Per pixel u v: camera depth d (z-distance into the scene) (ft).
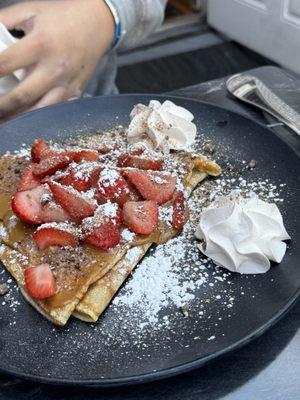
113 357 0.79
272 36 2.63
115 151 1.21
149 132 1.24
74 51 1.50
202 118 1.30
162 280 0.93
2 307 0.90
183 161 1.18
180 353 0.78
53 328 0.85
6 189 1.12
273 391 0.78
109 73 1.86
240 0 2.72
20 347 0.82
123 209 1.01
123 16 1.61
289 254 0.93
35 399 0.78
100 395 0.78
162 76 2.75
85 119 1.34
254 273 0.91
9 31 1.52
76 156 1.14
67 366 0.78
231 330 0.80
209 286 0.90
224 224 0.93
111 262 0.95
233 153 1.21
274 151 1.17
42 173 1.10
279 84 1.53
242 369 0.80
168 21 3.12
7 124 1.30
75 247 0.97
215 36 3.03
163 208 1.06
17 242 1.01
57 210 1.00
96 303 0.88
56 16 1.49
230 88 1.48
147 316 0.86
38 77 1.42
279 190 1.09
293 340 0.84
